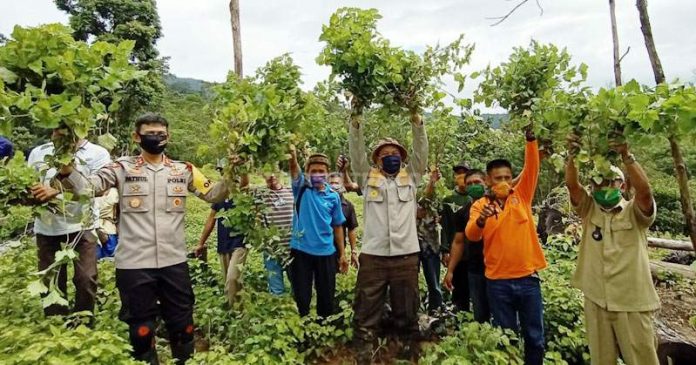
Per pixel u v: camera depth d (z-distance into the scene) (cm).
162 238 339
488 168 378
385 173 390
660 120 237
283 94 383
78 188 305
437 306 476
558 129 290
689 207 296
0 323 337
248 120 347
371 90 370
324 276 435
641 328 308
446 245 485
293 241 438
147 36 1891
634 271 310
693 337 455
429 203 475
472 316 426
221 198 367
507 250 361
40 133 310
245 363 344
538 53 355
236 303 434
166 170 353
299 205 438
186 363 322
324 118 495
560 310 460
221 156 364
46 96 266
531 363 360
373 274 377
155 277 337
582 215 340
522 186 367
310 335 412
